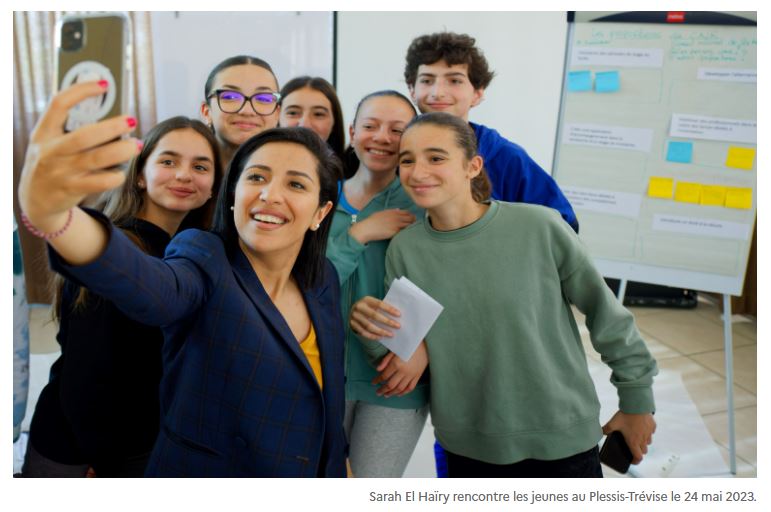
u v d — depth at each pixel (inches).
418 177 46.0
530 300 47.4
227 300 33.9
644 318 141.6
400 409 53.3
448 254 48.7
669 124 89.0
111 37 25.6
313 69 130.6
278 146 36.6
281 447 35.0
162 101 129.0
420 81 63.7
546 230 48.1
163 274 29.9
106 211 47.8
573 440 48.3
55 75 26.0
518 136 138.2
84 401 40.1
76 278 26.0
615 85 89.9
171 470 34.6
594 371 115.4
